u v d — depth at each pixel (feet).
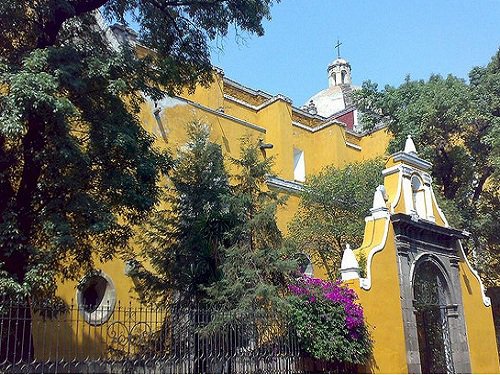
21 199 40.24
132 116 45.73
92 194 42.50
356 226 70.23
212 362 42.98
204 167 58.75
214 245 54.03
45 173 40.86
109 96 42.93
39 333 49.52
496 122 79.05
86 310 54.08
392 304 57.06
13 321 38.32
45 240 41.70
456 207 81.76
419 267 62.95
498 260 87.81
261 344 45.96
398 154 67.21
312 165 103.04
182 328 44.04
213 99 89.04
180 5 50.06
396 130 87.76
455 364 63.10
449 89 82.64
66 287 53.98
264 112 96.53
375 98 90.63
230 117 82.02
